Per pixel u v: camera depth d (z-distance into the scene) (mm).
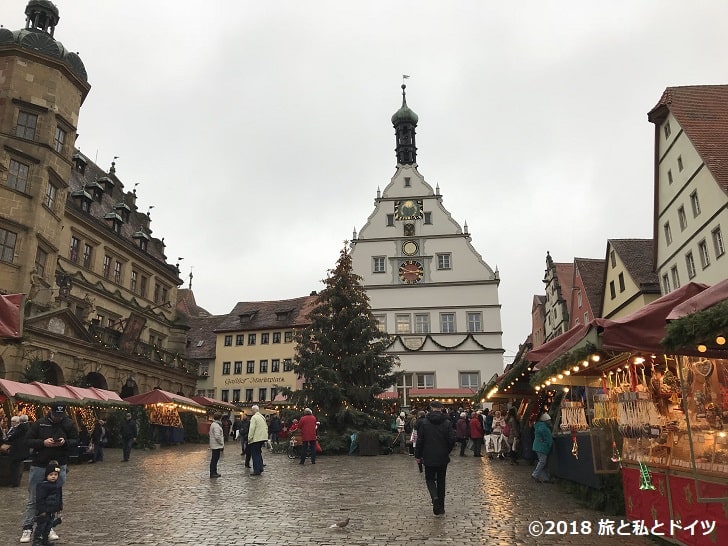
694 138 28188
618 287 36469
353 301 27953
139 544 7172
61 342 27266
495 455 20453
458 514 9047
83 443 19781
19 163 28188
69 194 35906
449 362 42281
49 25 33219
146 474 15586
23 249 27375
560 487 12133
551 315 51125
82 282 34188
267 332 59469
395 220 45844
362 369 26891
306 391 26000
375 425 25516
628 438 8484
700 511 6309
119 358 32625
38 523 6918
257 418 15406
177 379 40750
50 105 30094
